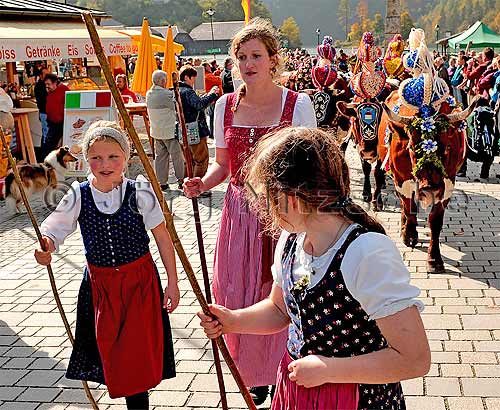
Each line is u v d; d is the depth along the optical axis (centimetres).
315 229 205
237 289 350
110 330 329
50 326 529
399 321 188
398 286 190
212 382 427
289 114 346
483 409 382
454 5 10612
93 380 344
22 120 1138
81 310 343
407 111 598
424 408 384
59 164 933
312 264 205
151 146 1181
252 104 351
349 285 197
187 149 330
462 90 1449
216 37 7262
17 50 1058
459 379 415
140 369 332
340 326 203
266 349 347
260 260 343
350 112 854
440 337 473
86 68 1883
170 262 338
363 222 205
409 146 594
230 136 353
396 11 2858
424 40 601
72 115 1016
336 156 202
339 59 1723
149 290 338
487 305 527
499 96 980
